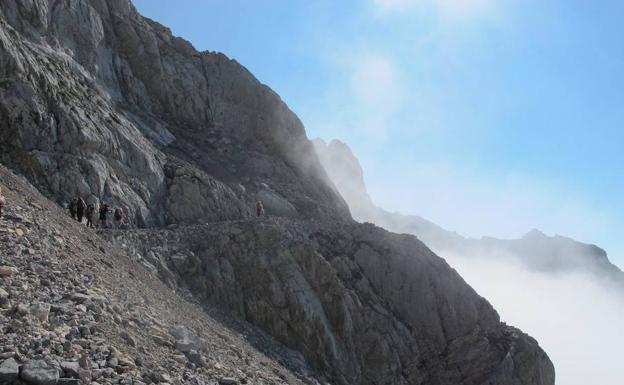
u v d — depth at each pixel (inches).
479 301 2164.1
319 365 1628.9
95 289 631.8
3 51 1540.4
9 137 1476.4
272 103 2994.6
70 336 450.0
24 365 369.1
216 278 1582.2
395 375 1787.6
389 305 2004.2
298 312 1662.2
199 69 2947.8
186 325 827.4
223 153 2662.4
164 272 1437.0
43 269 601.6
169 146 2443.4
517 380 1947.6
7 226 698.2
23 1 1991.9
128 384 416.8
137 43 2650.1
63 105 1656.0
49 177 1489.9
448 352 1984.5
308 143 3097.9
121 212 1553.9
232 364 738.2
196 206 1921.8
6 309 445.7
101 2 2556.6
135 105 2532.0
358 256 2068.2
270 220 1987.0
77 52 2241.6
